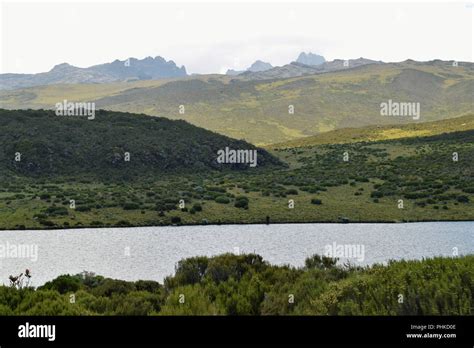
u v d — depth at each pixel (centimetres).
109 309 1959
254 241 6731
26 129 13388
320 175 12625
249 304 1756
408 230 7662
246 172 13850
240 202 9581
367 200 10044
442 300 1380
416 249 5819
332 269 2252
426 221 8606
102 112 16188
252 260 2502
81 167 12500
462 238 6781
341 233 7456
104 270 4853
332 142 19262
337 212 9250
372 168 12800
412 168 12338
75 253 5894
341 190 10862
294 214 9156
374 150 15238
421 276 1567
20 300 1859
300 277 2166
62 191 10450
